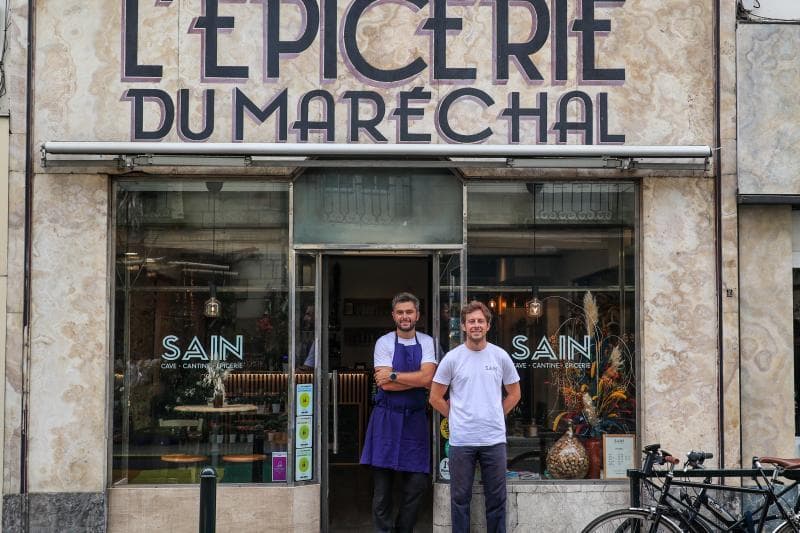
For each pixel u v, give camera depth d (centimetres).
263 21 784
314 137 783
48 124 771
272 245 795
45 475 759
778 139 793
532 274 804
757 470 633
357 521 862
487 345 716
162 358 790
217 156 759
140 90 777
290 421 786
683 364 786
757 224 799
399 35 789
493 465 702
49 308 764
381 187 797
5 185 766
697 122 792
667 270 789
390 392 751
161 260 793
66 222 768
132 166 761
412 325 753
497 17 793
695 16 795
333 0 788
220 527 775
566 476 798
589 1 795
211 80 780
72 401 762
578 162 771
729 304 785
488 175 795
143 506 771
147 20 779
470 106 789
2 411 756
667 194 791
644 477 639
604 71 793
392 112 786
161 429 787
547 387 802
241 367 791
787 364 793
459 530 701
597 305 805
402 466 745
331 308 1120
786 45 795
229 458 788
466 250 798
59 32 773
